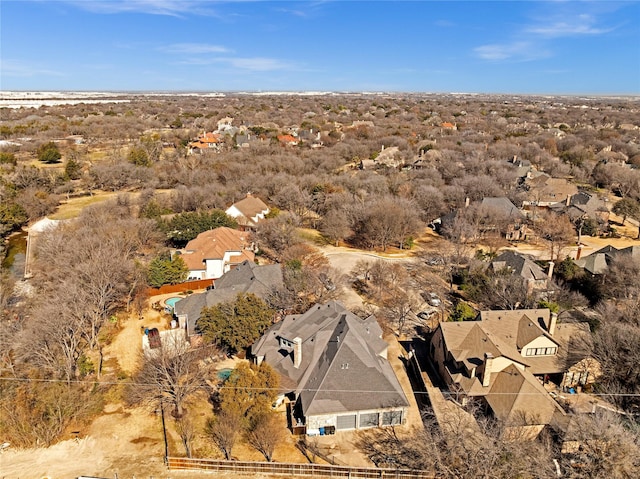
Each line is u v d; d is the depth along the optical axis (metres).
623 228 86.69
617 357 39.06
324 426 35.06
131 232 64.88
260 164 106.50
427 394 39.75
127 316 51.47
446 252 68.75
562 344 41.56
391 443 34.19
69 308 42.34
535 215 84.00
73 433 34.81
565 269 58.81
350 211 79.50
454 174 104.88
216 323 43.00
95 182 102.81
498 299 52.56
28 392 34.88
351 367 37.16
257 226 73.56
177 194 87.56
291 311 50.84
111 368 42.22
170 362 38.66
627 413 34.81
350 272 65.50
